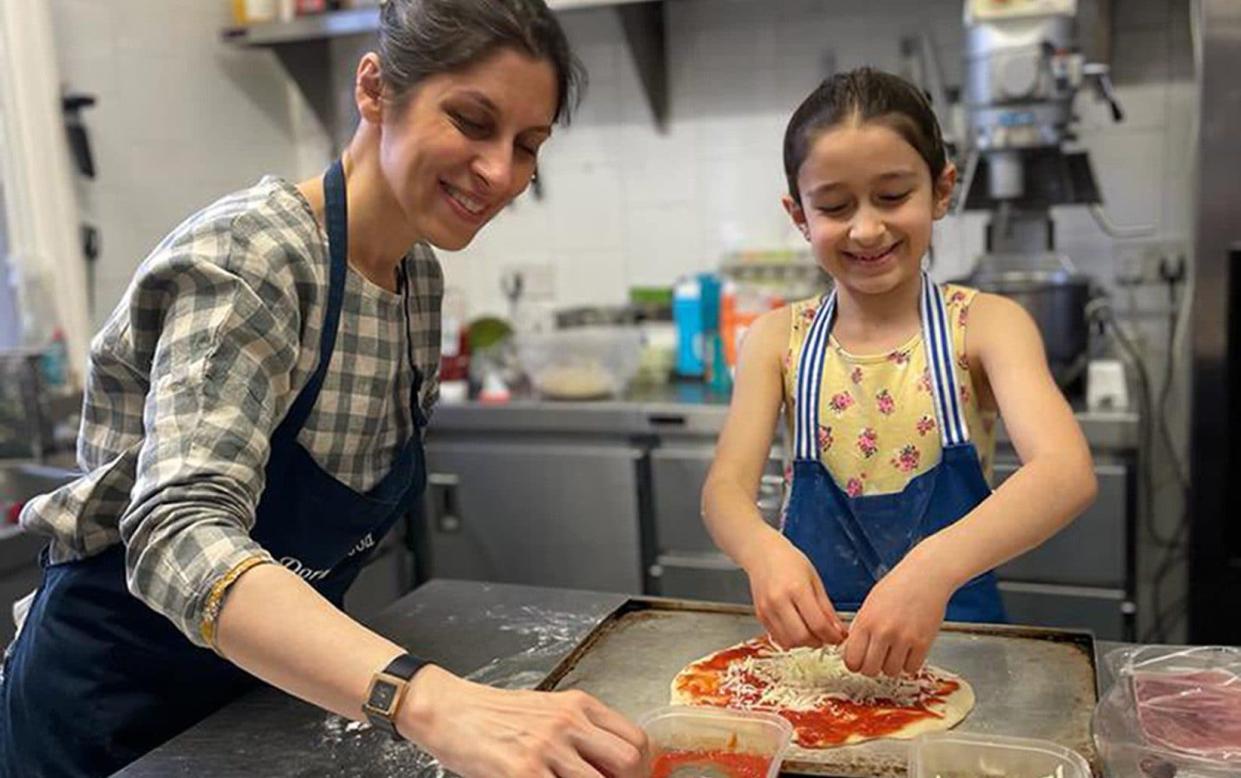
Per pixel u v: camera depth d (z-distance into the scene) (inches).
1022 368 45.2
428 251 45.8
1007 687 38.1
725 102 108.8
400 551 98.8
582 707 28.1
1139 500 94.0
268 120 119.9
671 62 109.9
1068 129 87.8
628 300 115.5
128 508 32.0
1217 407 75.1
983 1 82.7
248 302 34.1
